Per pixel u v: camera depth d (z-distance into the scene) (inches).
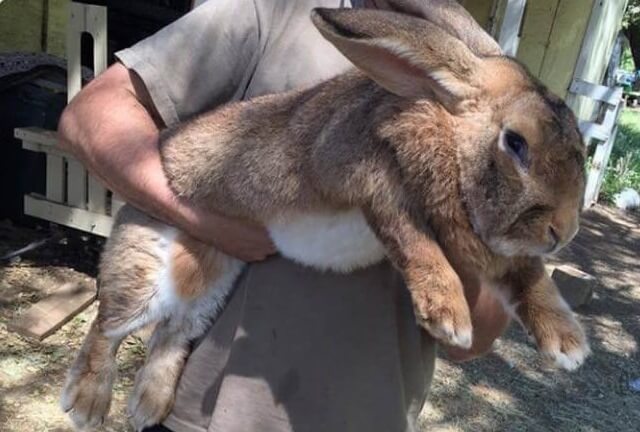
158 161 35.1
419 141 28.4
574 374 87.5
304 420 32.5
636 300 114.3
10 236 93.8
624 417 80.6
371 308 32.2
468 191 28.2
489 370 85.1
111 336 37.8
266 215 32.7
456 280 28.6
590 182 161.5
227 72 35.5
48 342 74.3
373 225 30.0
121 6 126.8
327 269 32.3
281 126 33.3
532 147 27.1
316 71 34.4
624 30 310.3
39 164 93.0
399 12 32.0
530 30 160.9
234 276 35.6
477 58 29.0
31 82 93.4
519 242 27.6
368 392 32.4
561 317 31.0
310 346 32.3
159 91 34.9
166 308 36.5
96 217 85.5
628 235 147.9
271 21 35.2
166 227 36.4
